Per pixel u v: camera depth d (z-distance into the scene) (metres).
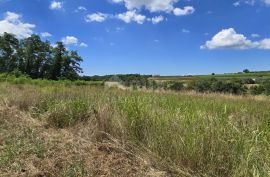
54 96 10.12
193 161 4.49
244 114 6.91
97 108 7.22
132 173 4.54
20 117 8.05
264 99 14.65
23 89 14.07
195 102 8.88
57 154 5.26
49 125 7.37
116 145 5.55
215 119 5.06
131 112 6.18
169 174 4.48
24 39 49.34
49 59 49.38
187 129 4.98
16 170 4.56
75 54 49.44
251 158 4.12
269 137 4.75
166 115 5.85
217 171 4.30
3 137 6.06
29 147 5.46
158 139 5.13
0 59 48.25
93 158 5.10
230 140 4.50
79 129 6.80
